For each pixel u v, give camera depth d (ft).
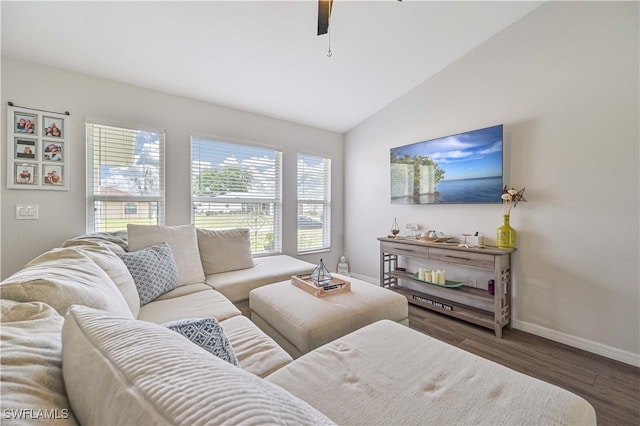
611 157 6.30
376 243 12.09
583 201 6.68
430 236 9.39
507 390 2.89
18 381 1.42
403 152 10.53
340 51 7.86
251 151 10.66
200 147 9.45
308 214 12.50
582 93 6.66
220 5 5.92
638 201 5.98
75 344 1.71
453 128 9.20
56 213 7.04
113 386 1.31
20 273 3.21
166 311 5.36
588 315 6.63
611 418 4.56
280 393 1.48
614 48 6.21
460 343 7.04
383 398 2.81
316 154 12.57
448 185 9.16
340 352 3.69
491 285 8.06
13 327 1.94
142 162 8.30
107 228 7.81
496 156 7.96
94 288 3.28
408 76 9.61
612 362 6.13
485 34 8.08
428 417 2.54
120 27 6.14
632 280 6.06
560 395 2.80
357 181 12.90
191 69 7.79
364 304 5.75
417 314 8.96
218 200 9.87
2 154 6.42
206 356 1.66
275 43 7.20
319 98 10.23
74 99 7.25
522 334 7.50
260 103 10.03
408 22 7.23
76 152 7.27
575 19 6.72
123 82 7.97
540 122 7.32
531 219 7.52
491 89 8.26
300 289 6.63
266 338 4.43
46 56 6.70
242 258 8.79
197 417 1.07
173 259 6.91
